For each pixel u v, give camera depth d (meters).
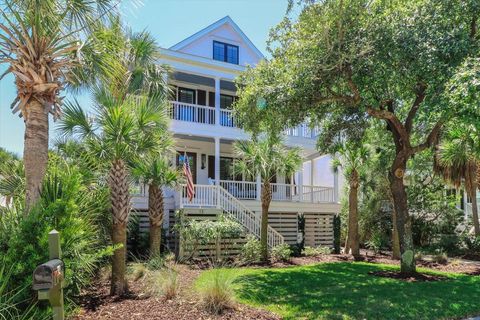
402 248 11.00
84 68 7.30
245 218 15.95
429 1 9.34
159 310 6.35
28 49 6.18
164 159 11.84
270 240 15.63
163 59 16.02
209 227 13.48
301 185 19.12
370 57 9.61
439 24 9.23
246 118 11.57
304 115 11.47
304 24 10.50
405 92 11.22
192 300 6.98
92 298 7.27
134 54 12.09
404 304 7.27
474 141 12.60
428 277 10.50
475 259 16.25
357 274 10.96
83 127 8.09
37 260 5.23
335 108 12.30
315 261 14.23
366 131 13.95
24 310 5.17
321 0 9.77
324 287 8.92
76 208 6.07
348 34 10.03
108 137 7.67
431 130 12.16
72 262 5.83
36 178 6.13
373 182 17.89
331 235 19.39
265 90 10.78
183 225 13.80
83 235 6.40
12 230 5.63
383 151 16.09
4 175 8.08
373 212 18.56
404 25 9.38
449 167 16.67
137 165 11.48
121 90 9.27
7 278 4.79
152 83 12.67
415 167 19.06
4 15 5.98
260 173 13.88
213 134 16.89
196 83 18.88
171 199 15.84
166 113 9.46
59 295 3.72
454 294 8.21
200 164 19.22
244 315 6.24
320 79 10.33
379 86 10.43
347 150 15.13
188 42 18.47
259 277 10.25
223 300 6.57
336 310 6.77
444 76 8.49
